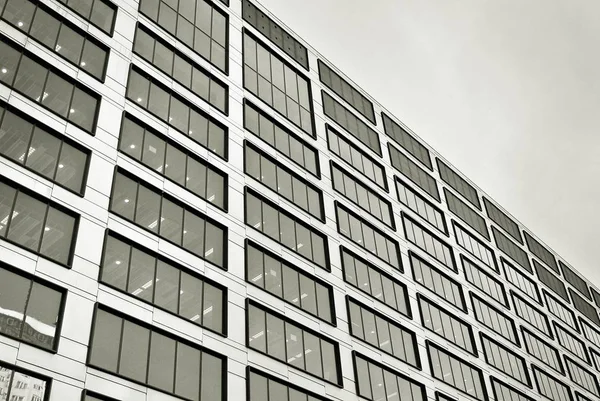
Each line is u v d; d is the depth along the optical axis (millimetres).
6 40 28547
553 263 74688
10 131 26531
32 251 24266
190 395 26672
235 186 35500
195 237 31578
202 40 39781
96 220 27156
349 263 40844
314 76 49250
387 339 39750
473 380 45656
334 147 46656
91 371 23578
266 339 31594
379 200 48219
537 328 60688
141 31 35688
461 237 57219
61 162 27594
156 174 31359
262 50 44906
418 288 45844
